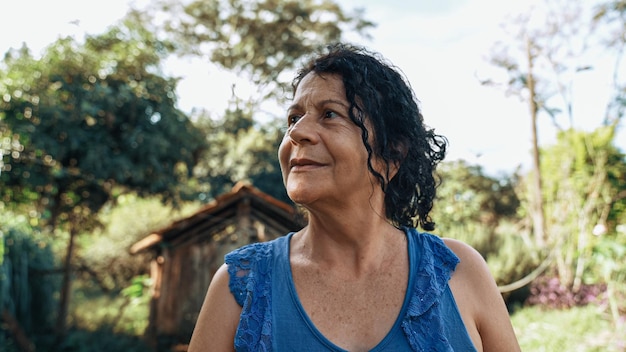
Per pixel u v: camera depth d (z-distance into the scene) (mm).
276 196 14852
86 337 8383
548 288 8703
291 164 1018
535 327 7281
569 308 8164
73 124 7895
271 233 7820
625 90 10039
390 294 1015
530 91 11469
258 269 1049
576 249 9062
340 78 1026
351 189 999
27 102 7527
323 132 994
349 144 990
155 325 8211
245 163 15039
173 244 8281
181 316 8188
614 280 7711
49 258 8859
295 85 1165
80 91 7938
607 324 7031
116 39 8648
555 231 9562
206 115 15883
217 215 8016
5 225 7531
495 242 9445
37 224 8422
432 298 1000
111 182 8594
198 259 8305
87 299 11391
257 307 1003
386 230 1081
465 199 9391
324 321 989
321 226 1041
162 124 8570
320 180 983
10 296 7570
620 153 9297
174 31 20141
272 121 16953
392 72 1095
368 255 1035
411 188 1098
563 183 9695
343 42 1151
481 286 1084
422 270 1034
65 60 7918
